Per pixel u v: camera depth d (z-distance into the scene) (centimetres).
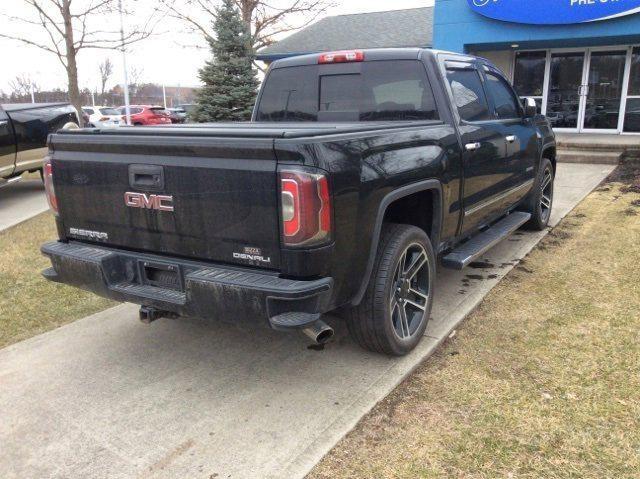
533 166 580
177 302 293
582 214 716
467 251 430
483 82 481
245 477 253
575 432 275
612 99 1538
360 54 436
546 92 1617
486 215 476
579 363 339
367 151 296
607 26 1307
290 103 482
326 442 273
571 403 299
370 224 300
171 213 297
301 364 352
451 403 303
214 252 289
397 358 353
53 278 349
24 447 281
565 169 1102
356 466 257
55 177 343
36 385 340
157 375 347
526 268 516
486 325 397
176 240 301
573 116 1600
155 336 404
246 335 401
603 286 461
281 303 267
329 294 276
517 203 578
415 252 358
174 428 291
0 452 278
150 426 294
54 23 1316
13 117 911
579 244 584
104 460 269
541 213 638
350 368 344
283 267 269
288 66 479
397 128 331
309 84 468
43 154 970
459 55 457
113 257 322
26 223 775
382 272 325
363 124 373
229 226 280
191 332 409
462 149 397
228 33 1628
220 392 324
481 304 436
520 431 277
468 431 279
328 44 2000
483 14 1409
